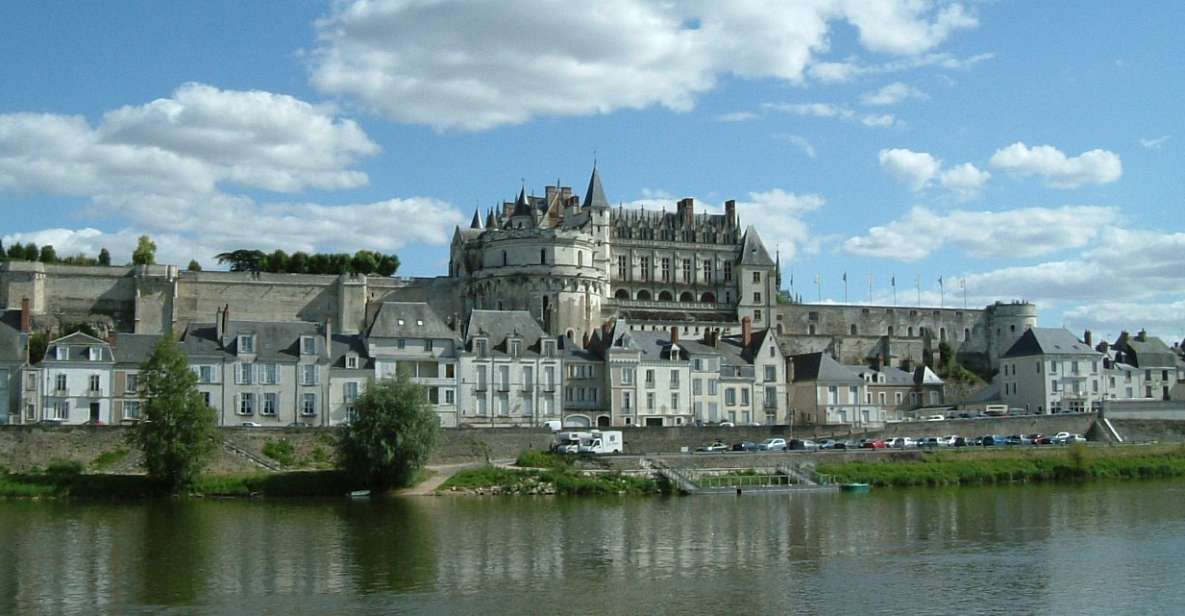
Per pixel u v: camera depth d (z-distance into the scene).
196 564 65.44
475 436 106.44
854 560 68.00
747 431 118.75
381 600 57.34
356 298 163.50
